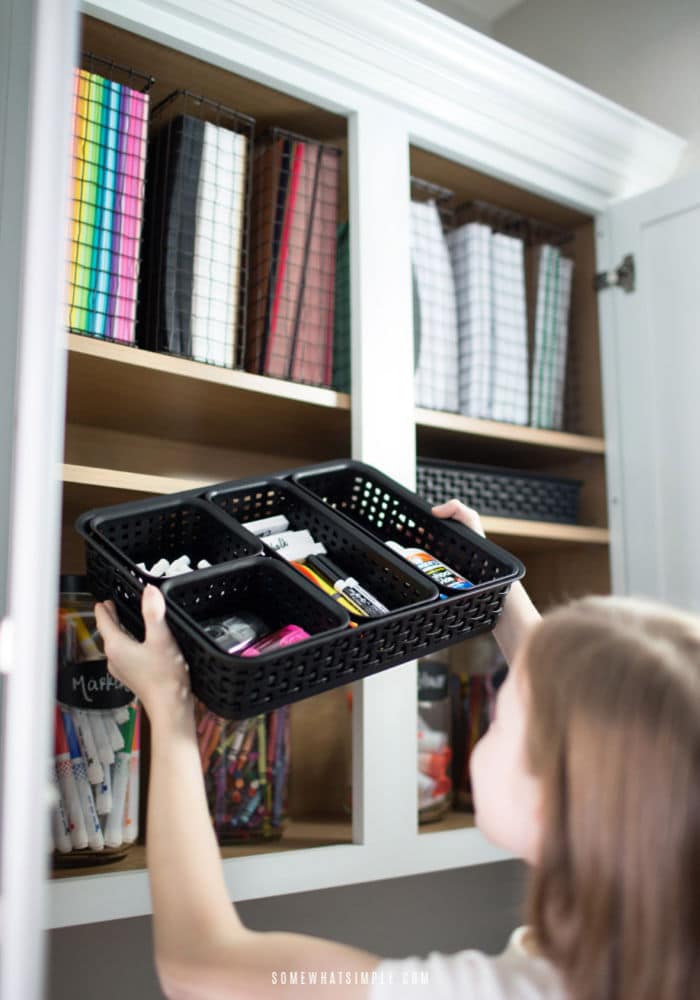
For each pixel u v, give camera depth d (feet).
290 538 3.20
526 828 2.15
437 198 4.89
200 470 4.65
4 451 2.68
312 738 4.65
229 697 2.48
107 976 3.93
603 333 5.00
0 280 2.74
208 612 2.94
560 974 1.86
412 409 4.05
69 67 2.03
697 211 4.61
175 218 3.76
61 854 3.21
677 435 4.60
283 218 4.12
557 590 5.19
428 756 4.29
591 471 5.09
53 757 3.26
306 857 3.51
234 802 3.67
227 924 2.19
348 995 1.99
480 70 4.22
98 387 3.66
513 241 4.97
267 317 4.04
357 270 3.97
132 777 3.43
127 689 3.43
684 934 1.70
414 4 3.89
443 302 4.66
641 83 5.46
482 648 4.84
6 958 1.73
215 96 3.99
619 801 1.80
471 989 1.93
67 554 4.15
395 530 3.53
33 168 1.99
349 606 2.89
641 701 1.84
